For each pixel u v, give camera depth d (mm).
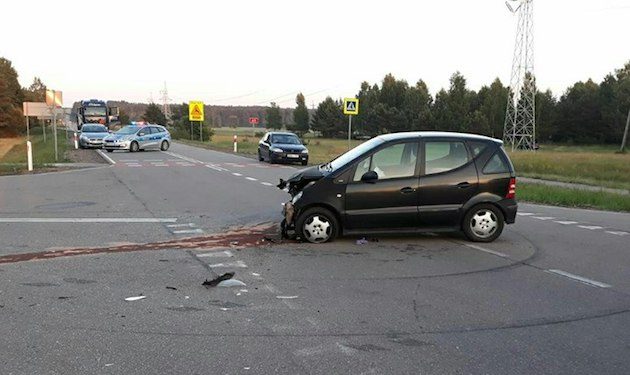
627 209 14352
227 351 4449
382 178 8555
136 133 35750
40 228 9445
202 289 6082
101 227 9602
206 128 69562
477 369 4219
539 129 102062
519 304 5809
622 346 4738
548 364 4340
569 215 12758
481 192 8773
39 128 100312
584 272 7203
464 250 8289
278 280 6496
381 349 4555
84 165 23172
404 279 6656
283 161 25953
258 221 10328
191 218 10617
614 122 94750
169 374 4027
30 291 5906
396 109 109125
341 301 5770
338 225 8562
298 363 4250
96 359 4262
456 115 102812
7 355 4312
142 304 5551
